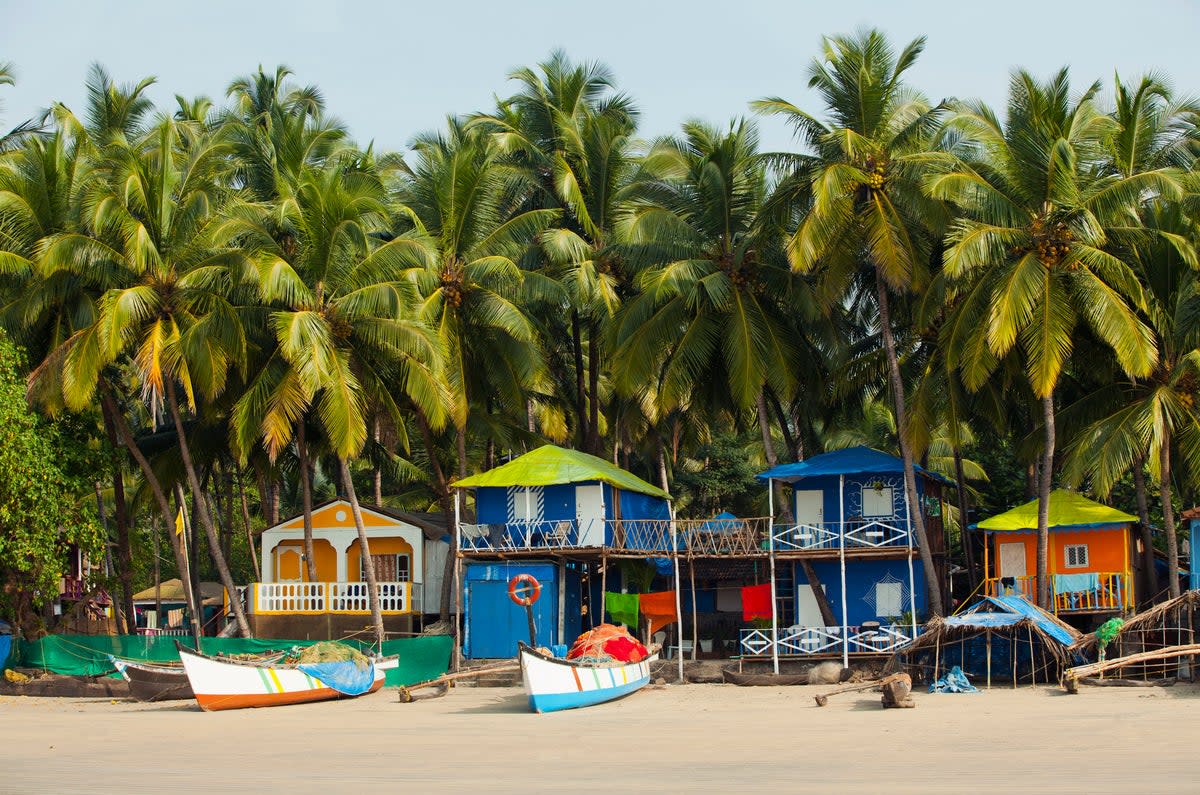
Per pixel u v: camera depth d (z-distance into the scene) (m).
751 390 42.84
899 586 44.72
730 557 43.41
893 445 59.75
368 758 26.62
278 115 57.09
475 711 35.97
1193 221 39.44
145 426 57.94
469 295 47.00
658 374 50.09
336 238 43.16
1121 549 42.91
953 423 42.94
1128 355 36.66
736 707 35.56
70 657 43.88
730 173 44.88
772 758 25.28
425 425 49.59
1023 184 38.34
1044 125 38.06
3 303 45.38
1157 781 21.48
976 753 25.22
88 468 45.28
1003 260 39.09
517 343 47.84
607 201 50.50
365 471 69.62
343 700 39.59
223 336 42.56
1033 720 30.14
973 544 53.66
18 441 40.81
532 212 47.16
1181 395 38.75
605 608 43.59
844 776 22.80
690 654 49.06
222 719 35.03
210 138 49.50
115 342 40.09
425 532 50.91
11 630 48.41
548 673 34.66
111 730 32.81
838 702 35.91
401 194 50.88
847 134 39.59
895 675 34.47
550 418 56.53
